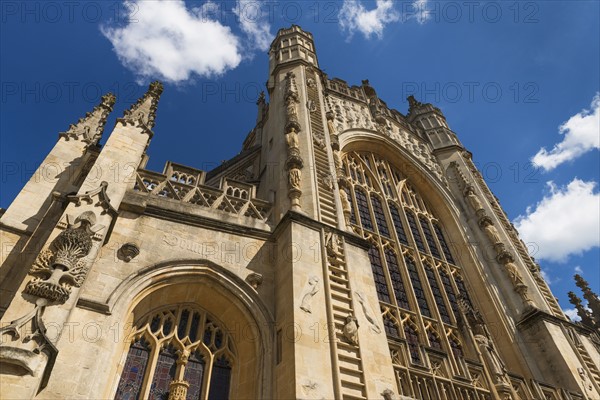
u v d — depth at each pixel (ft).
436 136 116.98
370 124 103.04
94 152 57.36
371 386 38.40
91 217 37.73
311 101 81.41
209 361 40.86
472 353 57.82
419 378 46.55
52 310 29.96
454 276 79.46
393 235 77.97
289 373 36.19
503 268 78.38
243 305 43.65
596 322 98.07
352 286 46.96
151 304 41.78
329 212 57.00
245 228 50.24
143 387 36.52
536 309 68.39
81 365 31.68
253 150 83.51
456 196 97.30
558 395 55.83
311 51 104.99
